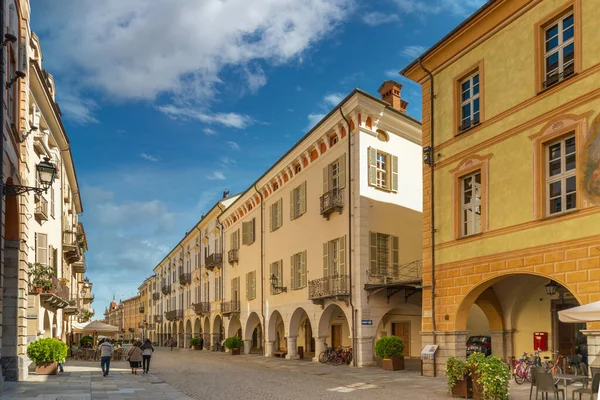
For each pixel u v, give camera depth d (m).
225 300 42.19
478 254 15.74
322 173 26.84
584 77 12.95
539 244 13.74
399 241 24.88
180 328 62.59
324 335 25.86
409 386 15.11
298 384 16.58
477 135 16.31
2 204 13.35
